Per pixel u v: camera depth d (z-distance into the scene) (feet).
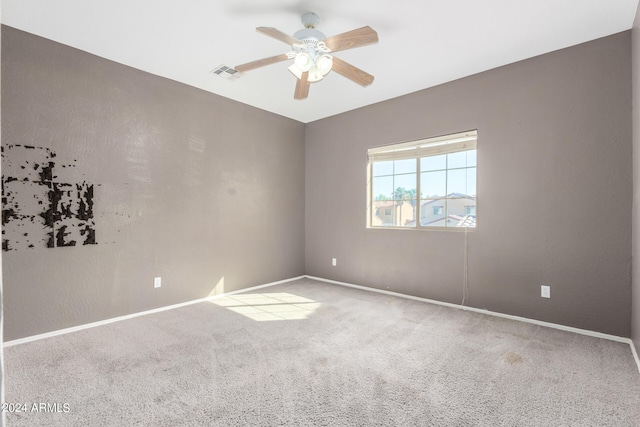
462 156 12.14
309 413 5.99
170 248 11.82
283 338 9.16
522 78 10.47
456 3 7.84
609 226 9.06
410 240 13.10
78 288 9.75
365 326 10.05
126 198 10.74
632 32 8.60
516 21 8.50
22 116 8.80
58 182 9.39
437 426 5.67
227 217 13.61
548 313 10.01
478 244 11.37
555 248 9.89
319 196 16.42
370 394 6.55
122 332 9.55
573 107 9.60
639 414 5.94
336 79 11.82
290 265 16.34
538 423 5.74
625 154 8.84
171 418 5.86
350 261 15.14
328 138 16.03
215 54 10.18
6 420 5.77
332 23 8.66
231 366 7.60
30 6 7.86
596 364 7.63
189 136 12.37
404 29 8.86
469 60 10.50
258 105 14.51
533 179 10.27
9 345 8.59
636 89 8.13
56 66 9.37
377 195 14.58
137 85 11.01
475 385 6.84
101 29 8.84
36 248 9.04
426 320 10.55
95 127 10.07
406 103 13.19
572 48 9.63
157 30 8.90
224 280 13.48
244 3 7.86
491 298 11.11
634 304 8.38
